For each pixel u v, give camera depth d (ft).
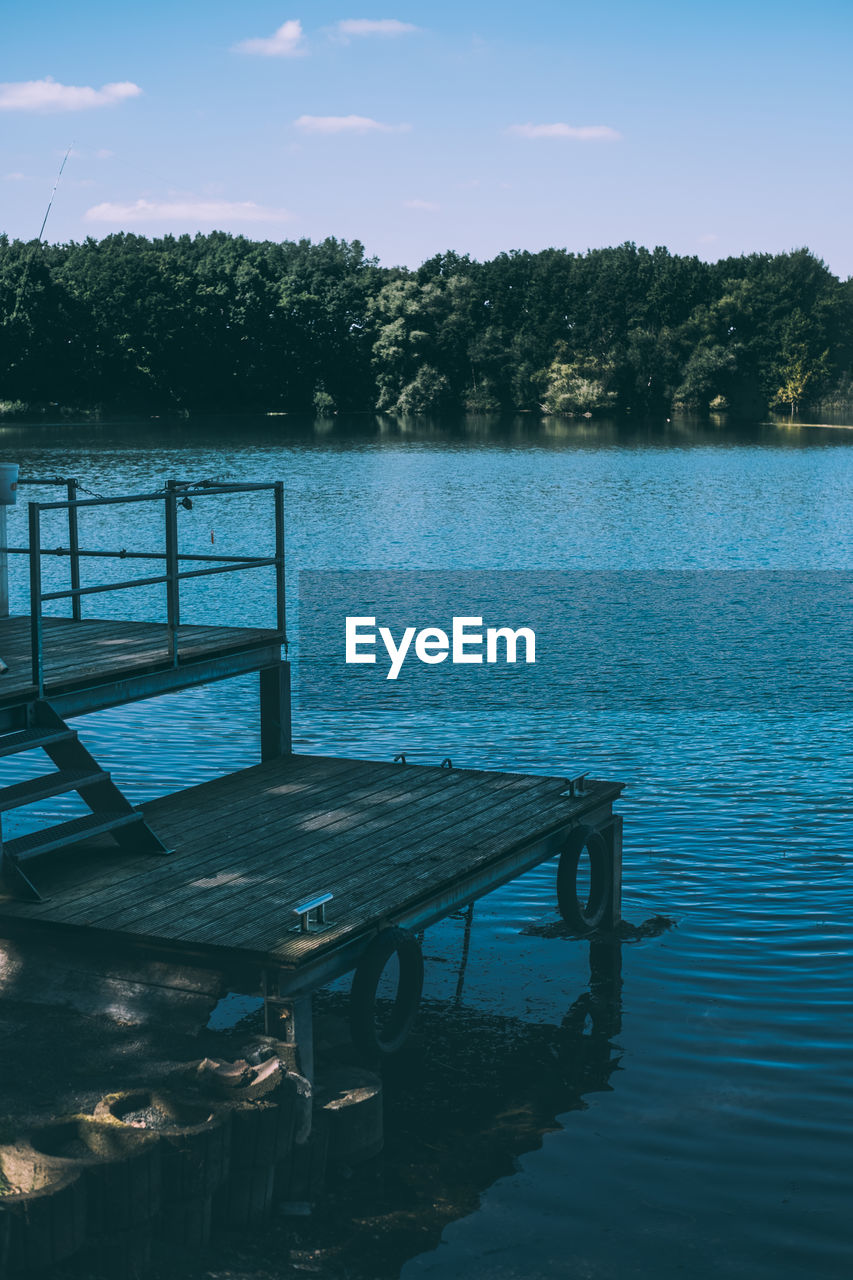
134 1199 21.36
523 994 34.09
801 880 41.60
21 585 108.88
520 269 559.79
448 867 30.81
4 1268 19.99
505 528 158.61
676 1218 24.29
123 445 297.94
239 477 222.69
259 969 25.50
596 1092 28.96
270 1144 23.20
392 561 127.44
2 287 401.49
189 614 93.76
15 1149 21.36
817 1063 30.25
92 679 31.73
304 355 491.72
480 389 515.50
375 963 27.30
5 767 53.36
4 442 302.04
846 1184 25.40
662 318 531.09
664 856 43.75
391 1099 28.63
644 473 251.60
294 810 35.76
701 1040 31.45
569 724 62.54
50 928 27.14
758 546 143.33
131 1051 25.25
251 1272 21.98
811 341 545.85
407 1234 23.54
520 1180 25.41
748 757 56.29
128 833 31.94
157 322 437.17
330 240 587.68
